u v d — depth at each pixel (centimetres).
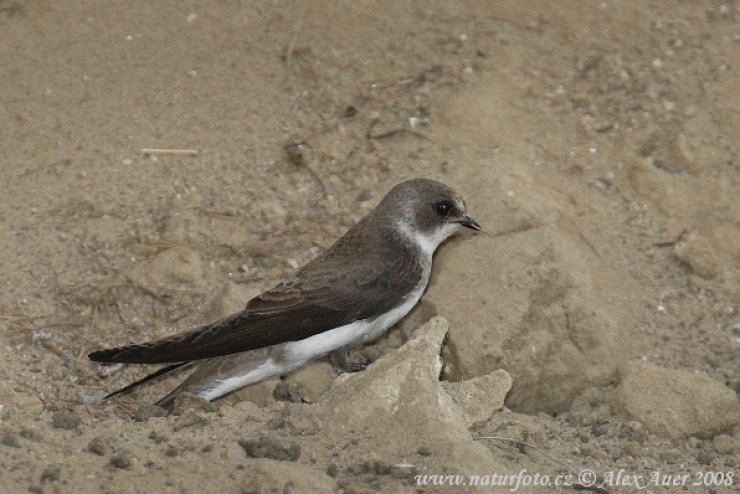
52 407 1162
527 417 1176
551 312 1270
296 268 1338
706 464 1105
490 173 1383
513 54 1581
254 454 988
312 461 992
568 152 1470
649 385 1186
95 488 938
